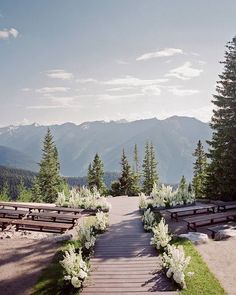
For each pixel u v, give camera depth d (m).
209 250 16.88
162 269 14.17
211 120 35.06
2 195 72.12
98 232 21.67
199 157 62.59
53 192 69.06
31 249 17.73
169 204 30.77
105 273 14.34
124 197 43.19
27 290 13.05
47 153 70.62
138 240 19.27
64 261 13.34
